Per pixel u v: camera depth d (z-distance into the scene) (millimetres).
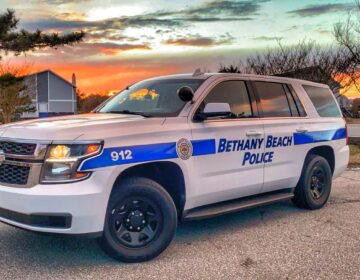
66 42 22219
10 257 4660
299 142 6297
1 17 21547
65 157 4066
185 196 4867
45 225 4078
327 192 6965
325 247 5059
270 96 6109
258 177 5672
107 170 4188
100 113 5434
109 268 4395
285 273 4316
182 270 4375
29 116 34312
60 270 4336
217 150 5121
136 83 6195
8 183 4270
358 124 31531
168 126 4734
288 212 6629
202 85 5320
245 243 5207
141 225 4562
